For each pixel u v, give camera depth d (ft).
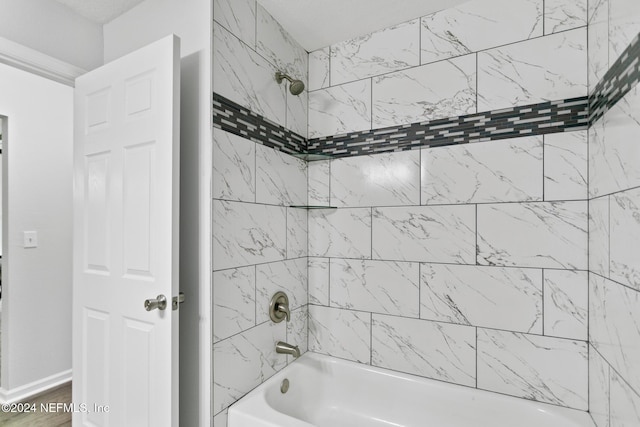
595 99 4.29
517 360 5.01
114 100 4.86
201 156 4.55
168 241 4.18
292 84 5.76
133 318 4.54
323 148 6.70
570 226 4.71
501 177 5.16
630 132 3.13
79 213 5.30
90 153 5.15
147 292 4.39
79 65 5.61
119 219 4.75
